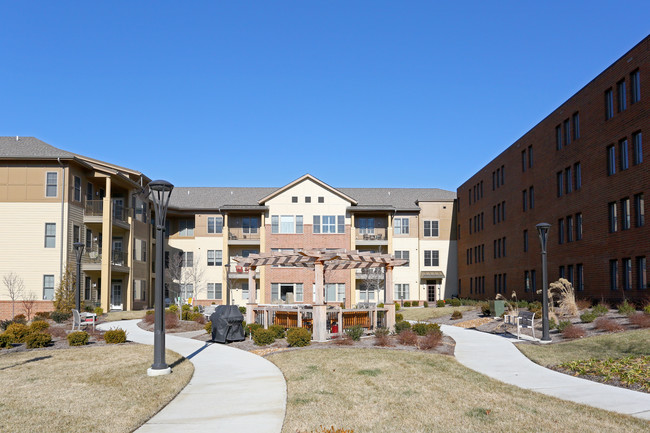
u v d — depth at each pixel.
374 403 10.33
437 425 8.82
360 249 54.53
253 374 13.86
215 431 8.74
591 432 8.34
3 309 34.28
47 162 35.50
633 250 25.91
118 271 39.03
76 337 20.12
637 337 16.84
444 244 56.84
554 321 23.50
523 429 8.55
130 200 42.47
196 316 30.83
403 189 60.75
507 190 43.72
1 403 10.70
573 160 32.31
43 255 34.88
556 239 34.47
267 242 49.25
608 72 28.47
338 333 21.41
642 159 25.34
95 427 8.99
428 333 20.95
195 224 52.72
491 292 47.19
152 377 13.38
